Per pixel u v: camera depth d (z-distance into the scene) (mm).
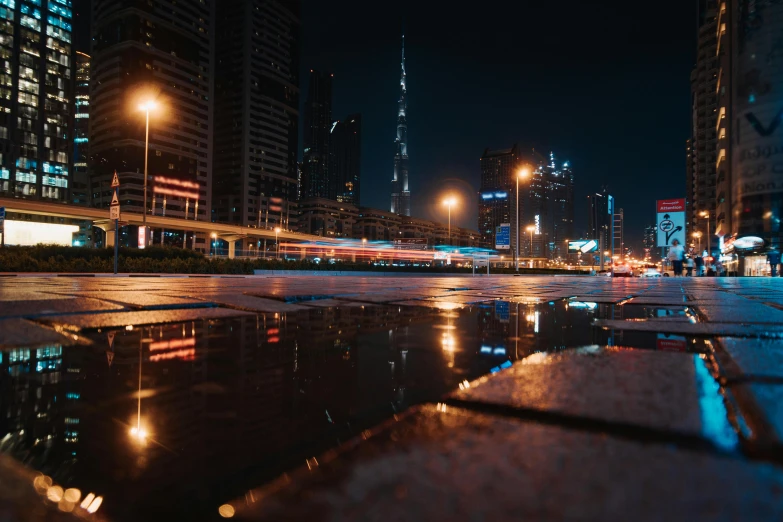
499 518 634
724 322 3393
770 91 58531
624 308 4910
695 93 91750
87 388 1551
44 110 126375
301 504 727
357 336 2764
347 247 165625
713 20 86375
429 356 2164
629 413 1117
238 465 926
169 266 30625
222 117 184750
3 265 24109
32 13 124812
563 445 925
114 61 141625
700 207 86938
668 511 644
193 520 703
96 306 4047
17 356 2066
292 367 1910
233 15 186000
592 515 636
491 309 4707
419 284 12969
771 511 640
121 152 138250
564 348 2332
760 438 946
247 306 4508
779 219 56844
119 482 849
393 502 707
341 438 1083
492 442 958
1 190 117375
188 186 152875
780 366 1657
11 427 1161
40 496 786
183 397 1454
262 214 181500
